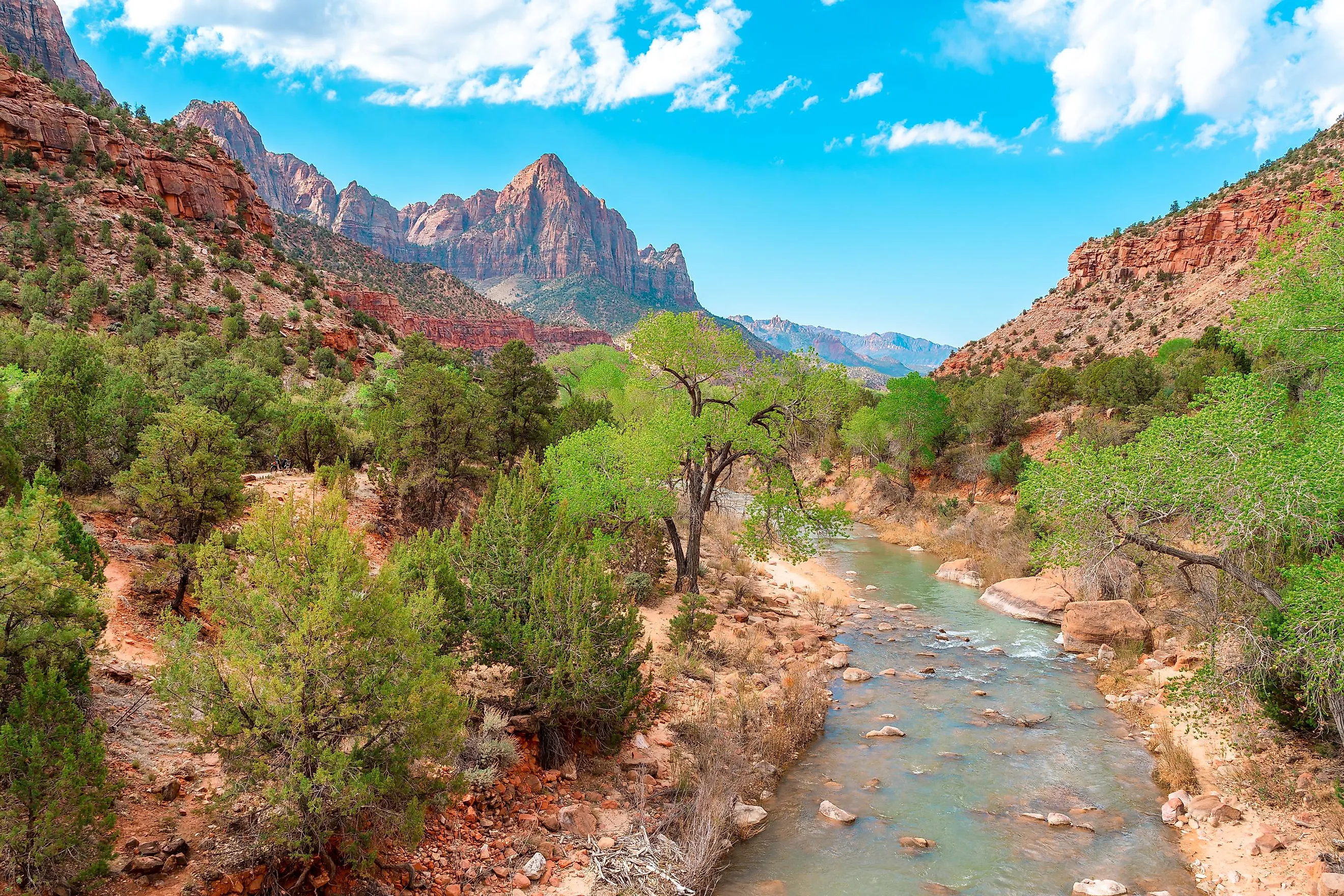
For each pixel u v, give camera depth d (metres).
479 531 14.73
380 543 21.78
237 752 7.78
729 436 23.48
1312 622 10.87
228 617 8.73
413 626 10.23
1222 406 12.90
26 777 6.65
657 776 13.24
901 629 25.58
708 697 16.75
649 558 24.83
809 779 14.38
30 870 6.64
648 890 9.94
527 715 12.95
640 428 24.56
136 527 15.91
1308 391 15.52
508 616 12.91
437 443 24.33
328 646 8.07
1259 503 11.65
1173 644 21.02
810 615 26.03
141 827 8.21
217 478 13.70
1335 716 11.16
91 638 9.29
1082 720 17.62
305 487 23.22
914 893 10.65
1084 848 11.91
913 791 13.96
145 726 10.05
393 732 8.58
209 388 28.16
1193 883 10.85
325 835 7.76
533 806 11.46
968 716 17.78
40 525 8.71
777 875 11.04
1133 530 13.59
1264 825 11.75
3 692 8.02
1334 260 13.84
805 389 23.95
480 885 9.48
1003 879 11.08
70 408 18.06
